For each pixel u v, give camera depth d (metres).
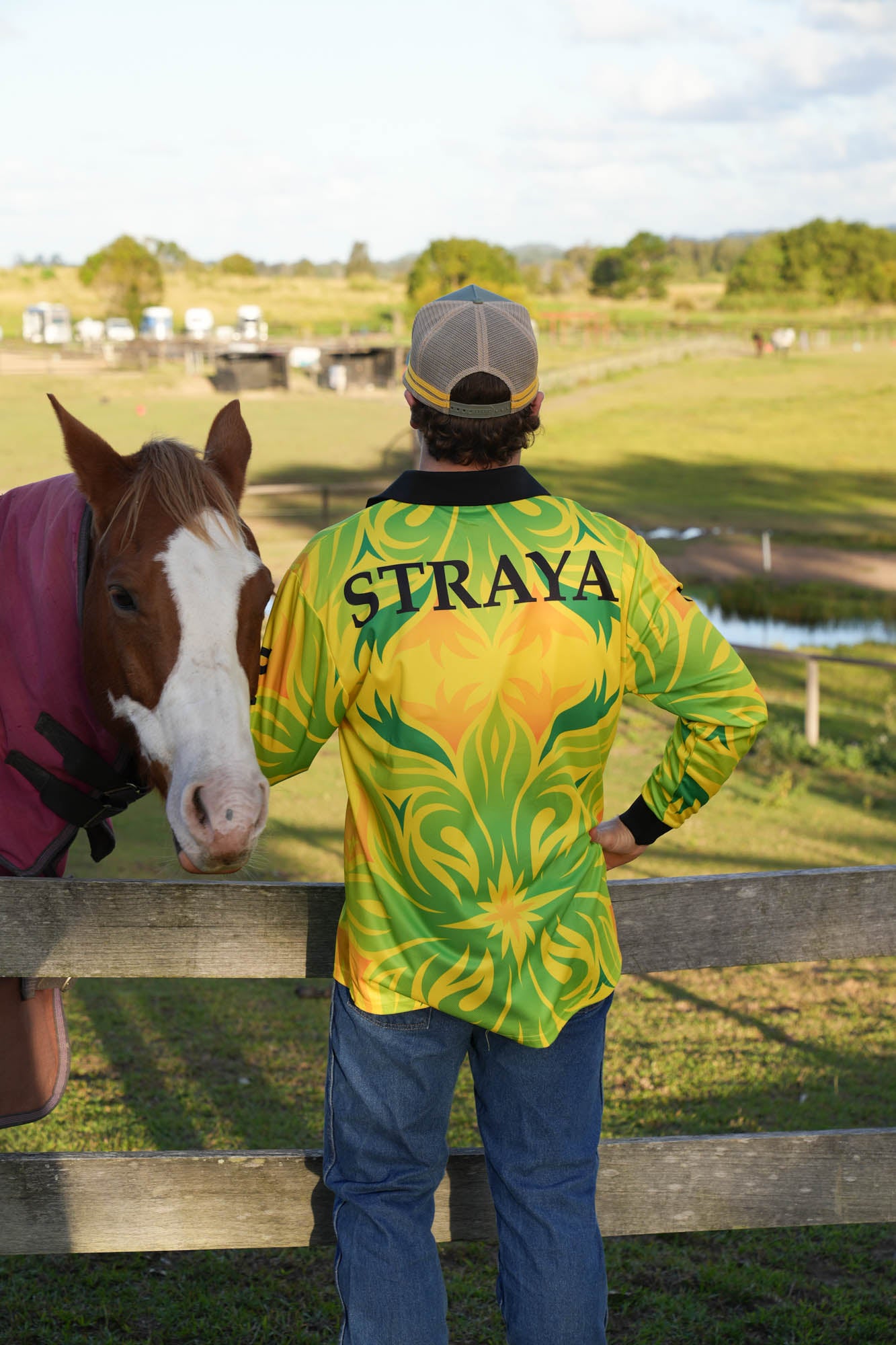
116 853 7.14
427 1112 1.72
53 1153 2.09
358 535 1.65
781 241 98.94
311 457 30.73
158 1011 4.94
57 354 48.41
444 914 1.63
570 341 62.91
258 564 1.84
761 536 23.36
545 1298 1.69
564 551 1.64
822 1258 3.06
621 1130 3.82
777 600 18.48
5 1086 2.09
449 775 1.60
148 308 66.12
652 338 64.81
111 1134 3.63
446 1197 2.13
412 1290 1.71
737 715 1.69
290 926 2.05
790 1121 3.93
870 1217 2.24
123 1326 2.62
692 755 1.72
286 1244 2.12
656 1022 4.99
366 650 1.61
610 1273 2.96
